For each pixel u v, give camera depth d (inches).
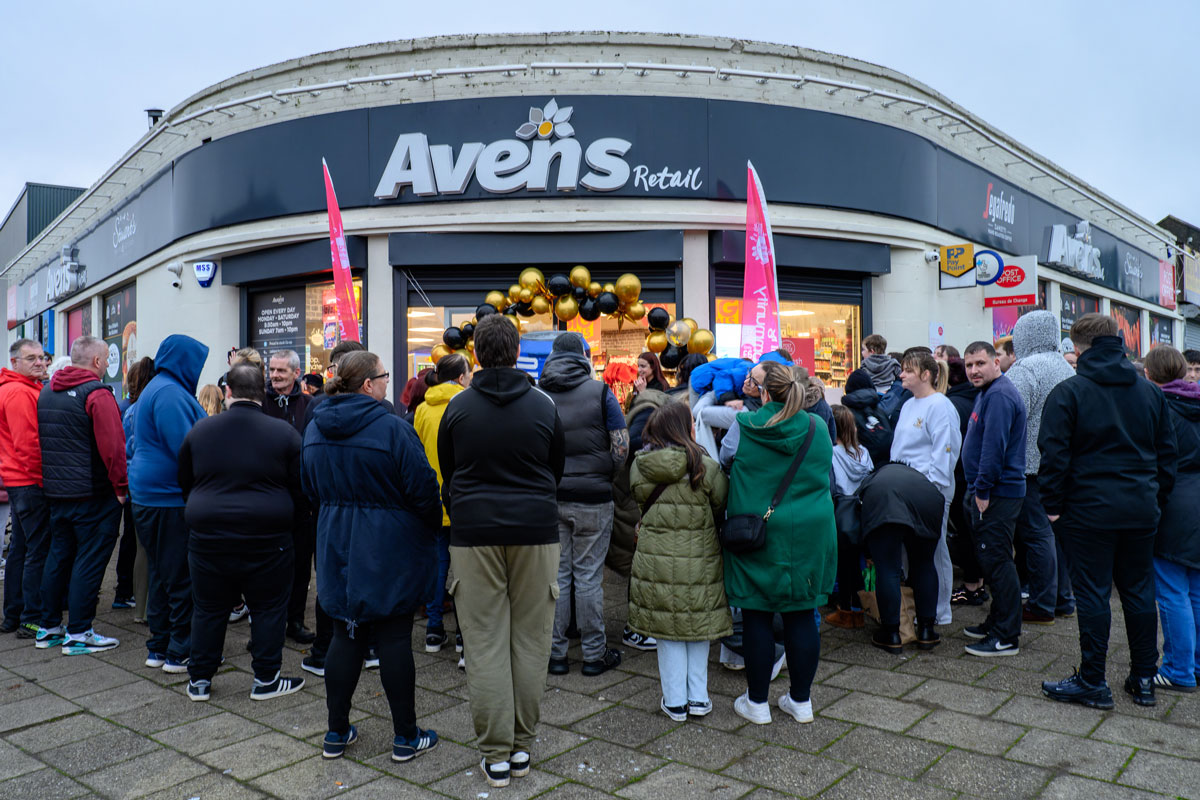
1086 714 143.9
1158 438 149.5
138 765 128.6
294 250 361.4
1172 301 757.3
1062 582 210.2
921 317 390.6
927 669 169.6
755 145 347.6
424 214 342.3
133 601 238.8
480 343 127.1
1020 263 397.1
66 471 186.2
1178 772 120.9
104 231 521.3
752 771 124.0
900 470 180.9
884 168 371.6
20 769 127.6
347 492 128.2
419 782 121.9
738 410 176.7
